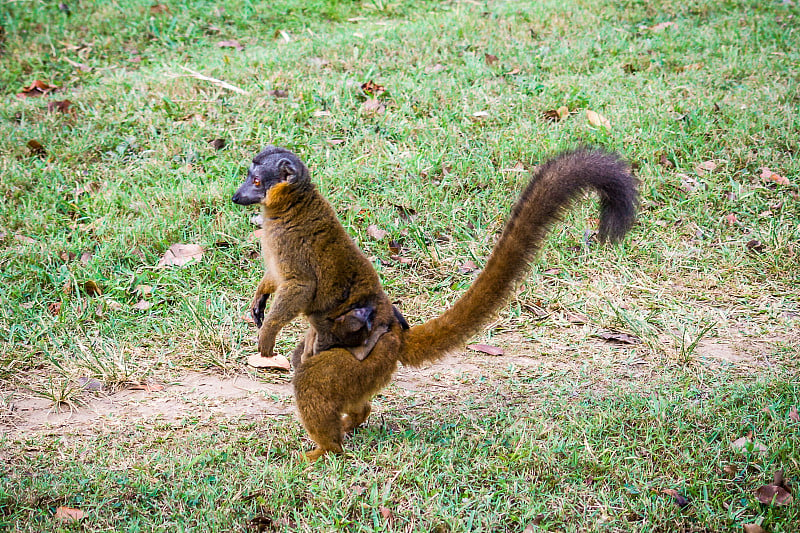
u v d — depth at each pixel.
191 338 6.81
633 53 12.36
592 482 5.07
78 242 8.01
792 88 11.05
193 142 9.84
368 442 5.47
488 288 5.26
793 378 6.20
